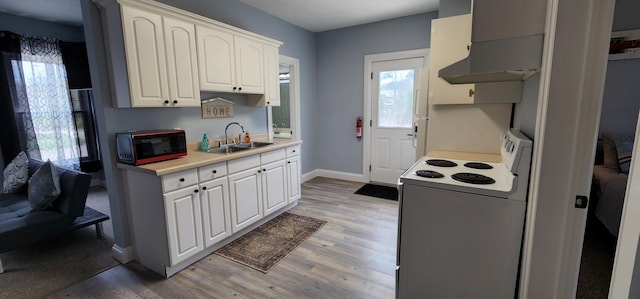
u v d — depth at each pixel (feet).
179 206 7.02
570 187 3.65
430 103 8.27
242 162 8.73
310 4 11.21
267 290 6.59
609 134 9.82
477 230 4.83
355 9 11.85
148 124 8.07
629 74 9.57
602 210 7.75
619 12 9.41
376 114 14.43
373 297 6.35
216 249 8.38
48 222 7.87
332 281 6.91
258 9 11.62
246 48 9.66
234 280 6.98
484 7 4.26
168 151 7.53
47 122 12.62
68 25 13.37
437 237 5.16
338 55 14.84
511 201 4.51
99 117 7.23
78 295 6.48
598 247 7.89
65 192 8.45
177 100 7.69
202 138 9.64
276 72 11.15
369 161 14.97
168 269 7.09
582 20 3.28
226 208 8.29
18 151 11.75
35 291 6.61
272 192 10.09
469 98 7.66
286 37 13.28
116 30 6.63
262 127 12.07
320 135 16.16
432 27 7.91
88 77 13.57
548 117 3.59
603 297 5.98
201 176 7.50
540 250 3.92
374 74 14.12
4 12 11.41
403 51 13.08
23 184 9.75
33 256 8.07
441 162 6.62
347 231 9.53
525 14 4.05
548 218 3.81
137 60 6.77
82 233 9.54
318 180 15.69
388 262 7.71
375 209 11.45
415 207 5.26
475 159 7.10
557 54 3.43
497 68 4.29
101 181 15.05
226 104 10.35
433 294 5.38
